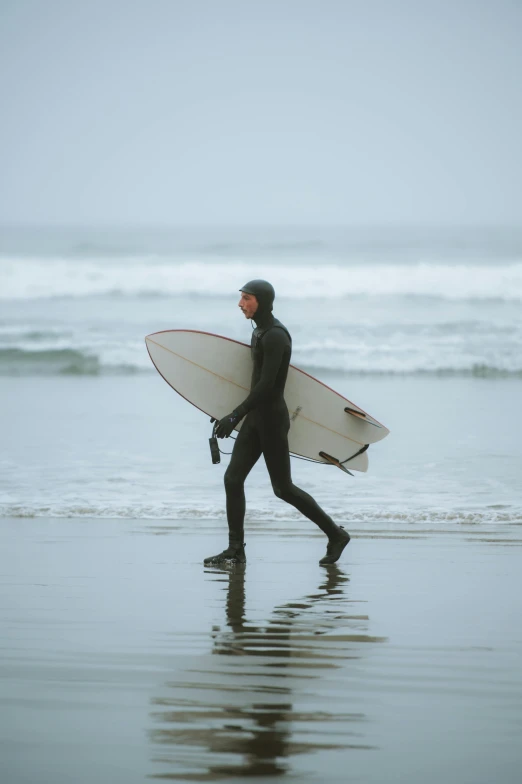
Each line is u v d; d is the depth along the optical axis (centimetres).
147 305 10944
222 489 3350
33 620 1738
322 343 8388
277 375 2333
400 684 1377
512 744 1155
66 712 1259
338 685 1372
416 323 9119
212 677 1407
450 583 2077
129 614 1789
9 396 6056
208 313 10406
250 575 2166
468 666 1465
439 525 2805
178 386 2570
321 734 1184
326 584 2070
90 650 1545
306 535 2667
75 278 11762
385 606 1869
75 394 6181
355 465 2589
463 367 7519
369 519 2889
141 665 1465
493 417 5019
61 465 3756
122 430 4644
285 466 2341
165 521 2861
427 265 12769
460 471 3631
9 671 1431
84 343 8419
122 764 1097
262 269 12062
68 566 2228
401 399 5825
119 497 3194
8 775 1067
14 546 2466
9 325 9656
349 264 13375
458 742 1158
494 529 2734
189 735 1183
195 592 1986
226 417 2298
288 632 1669
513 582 2083
